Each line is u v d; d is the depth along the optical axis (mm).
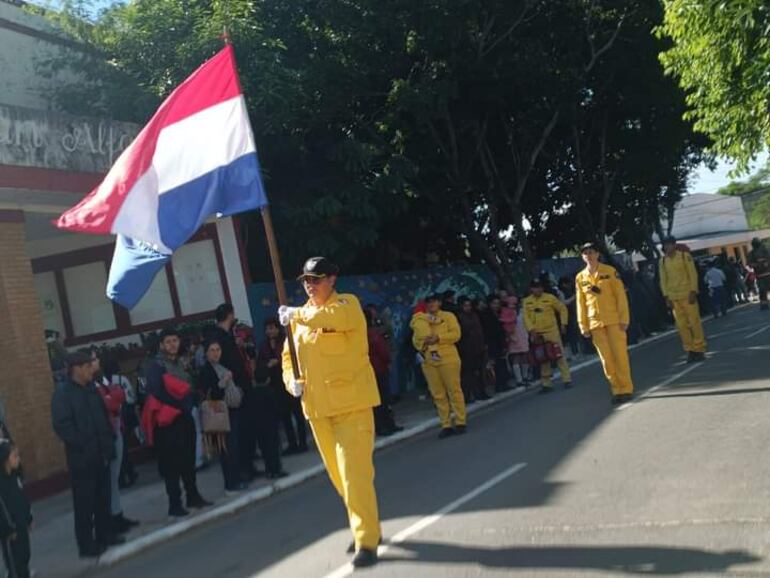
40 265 15508
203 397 9500
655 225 31859
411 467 9422
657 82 22219
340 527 7273
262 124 14414
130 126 12969
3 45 13523
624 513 6082
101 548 7680
